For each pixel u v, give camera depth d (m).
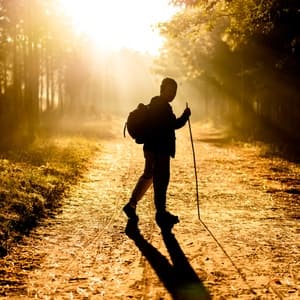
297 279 5.23
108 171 15.26
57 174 13.16
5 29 28.09
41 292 4.81
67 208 9.27
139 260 5.91
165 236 7.09
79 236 7.11
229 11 17.81
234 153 22.23
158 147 7.65
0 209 7.91
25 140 22.19
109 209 9.21
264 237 7.08
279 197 10.76
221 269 5.56
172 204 9.79
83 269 5.56
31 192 9.82
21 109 28.48
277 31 20.56
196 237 7.04
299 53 22.06
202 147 25.75
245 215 8.72
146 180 7.83
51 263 5.79
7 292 4.80
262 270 5.54
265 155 20.95
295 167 16.84
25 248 6.46
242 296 4.70
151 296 4.69
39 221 8.07
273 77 26.45
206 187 12.18
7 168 12.91
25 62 26.84
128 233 7.28
